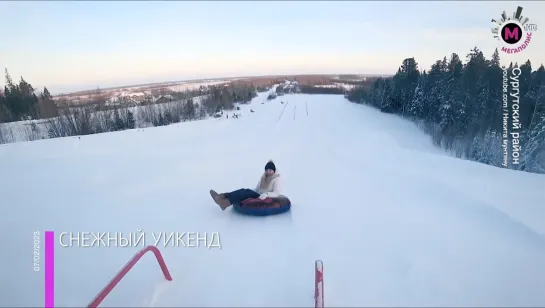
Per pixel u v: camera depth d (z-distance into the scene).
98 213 6.82
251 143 16.80
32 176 9.90
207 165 11.39
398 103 59.88
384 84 70.62
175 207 7.05
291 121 33.59
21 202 7.62
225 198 6.46
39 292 4.18
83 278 4.47
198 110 56.53
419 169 10.20
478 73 36.94
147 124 44.12
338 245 5.14
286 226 5.88
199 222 6.18
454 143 32.34
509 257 4.82
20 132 35.66
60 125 36.59
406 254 4.85
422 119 49.00
